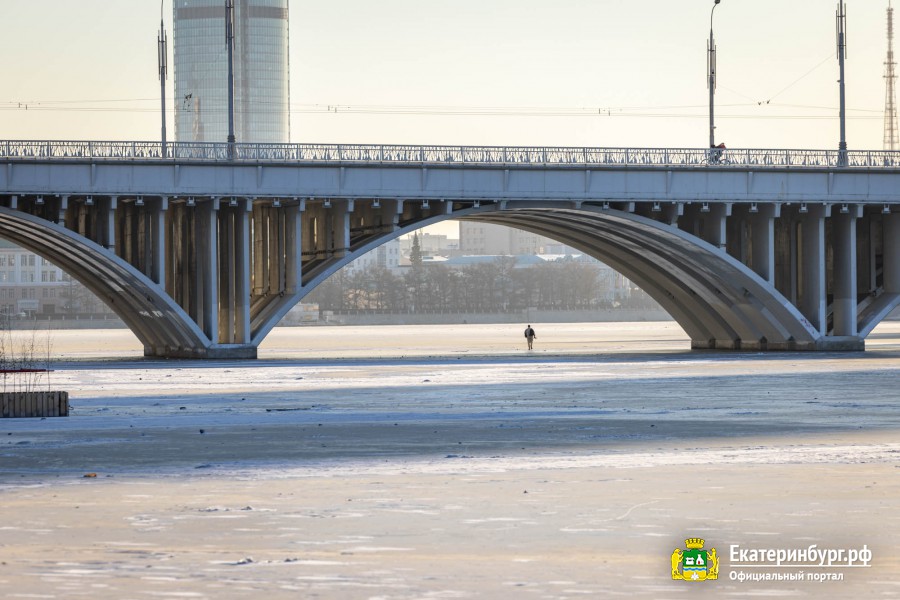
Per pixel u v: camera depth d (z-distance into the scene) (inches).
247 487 1346.0
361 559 966.4
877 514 1157.7
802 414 2292.1
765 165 4648.1
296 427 2073.1
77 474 1465.3
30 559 964.0
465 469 1499.8
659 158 4571.9
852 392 2854.3
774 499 1244.5
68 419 2240.4
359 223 4623.5
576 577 904.3
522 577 903.7
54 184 4037.9
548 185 4468.5
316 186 4281.5
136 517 1152.2
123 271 4227.4
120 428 2065.7
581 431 1984.5
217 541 1036.5
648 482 1369.3
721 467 1499.8
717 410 2391.7
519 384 3208.7
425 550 1000.2
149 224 4301.2
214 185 4197.8
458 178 4397.1
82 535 1062.4
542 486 1343.5
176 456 1656.0
